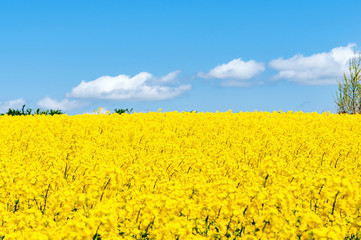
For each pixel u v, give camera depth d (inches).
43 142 642.2
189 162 471.5
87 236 216.8
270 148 589.6
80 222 220.7
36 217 267.7
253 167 518.3
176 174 443.2
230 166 453.1
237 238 254.5
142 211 266.2
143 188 359.6
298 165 499.2
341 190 279.1
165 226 242.4
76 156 538.6
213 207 279.3
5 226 254.8
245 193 282.5
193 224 261.1
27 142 644.1
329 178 306.2
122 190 372.8
